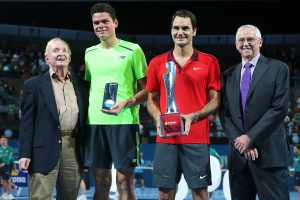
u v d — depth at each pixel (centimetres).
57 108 419
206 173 394
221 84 418
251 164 397
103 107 407
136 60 432
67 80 433
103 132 430
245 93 399
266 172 393
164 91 402
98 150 429
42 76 429
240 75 406
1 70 2147
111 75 430
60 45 422
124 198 434
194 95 397
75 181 429
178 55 405
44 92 420
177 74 398
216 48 2430
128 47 434
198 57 403
